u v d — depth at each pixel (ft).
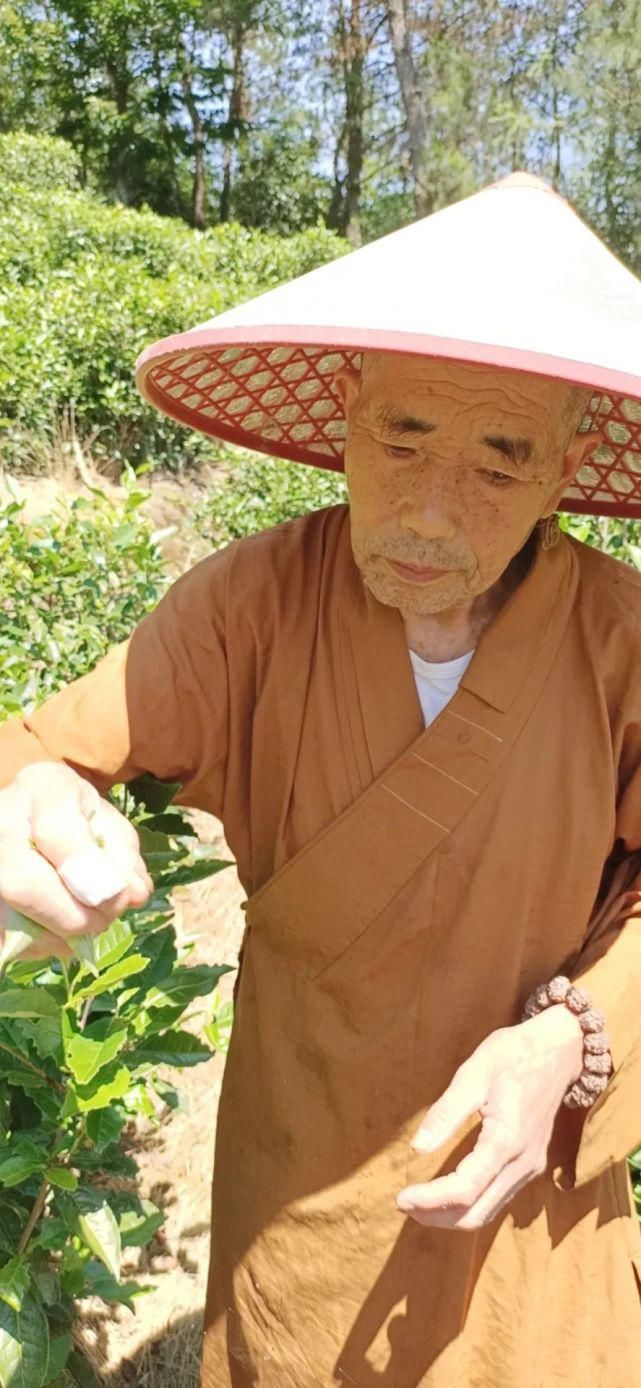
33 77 58.90
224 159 61.77
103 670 3.11
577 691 3.11
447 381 2.48
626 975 3.21
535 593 3.02
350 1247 3.49
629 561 6.47
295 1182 3.55
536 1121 2.90
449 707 3.01
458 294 2.29
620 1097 3.19
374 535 2.69
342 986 3.28
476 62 44.50
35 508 16.15
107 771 3.05
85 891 2.27
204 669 3.10
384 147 56.59
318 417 3.70
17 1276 3.52
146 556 8.36
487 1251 3.47
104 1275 4.43
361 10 53.72
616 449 3.46
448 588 2.73
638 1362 3.76
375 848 3.08
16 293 19.99
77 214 26.50
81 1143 3.62
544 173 45.52
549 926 3.23
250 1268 3.76
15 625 8.32
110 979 3.06
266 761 3.22
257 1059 3.62
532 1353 3.51
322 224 32.73
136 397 19.51
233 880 9.87
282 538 3.23
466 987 3.18
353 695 3.09
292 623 3.11
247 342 2.27
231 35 57.52
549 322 2.24
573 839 3.12
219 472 20.74
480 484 2.59
